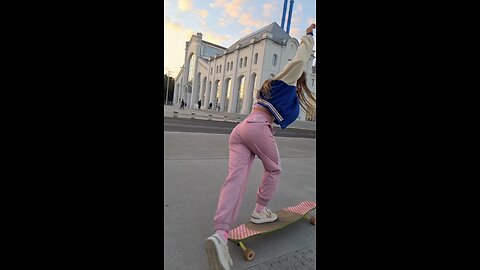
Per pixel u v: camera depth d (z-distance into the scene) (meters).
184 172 3.77
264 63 26.64
